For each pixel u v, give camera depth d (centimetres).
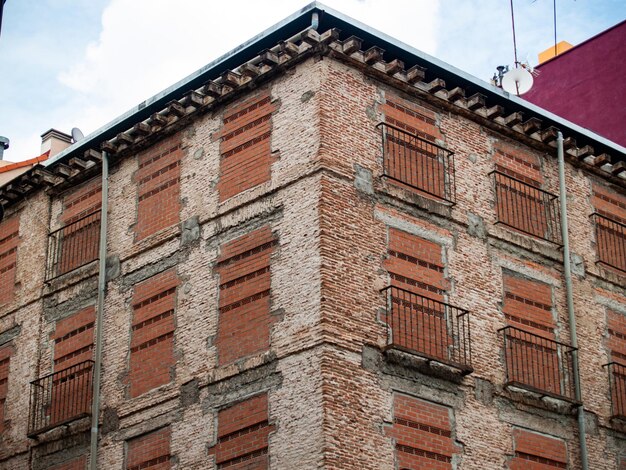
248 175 2875
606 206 3300
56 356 3150
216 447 2670
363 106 2856
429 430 2636
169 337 2888
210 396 2730
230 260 2825
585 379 2992
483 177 3030
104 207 3162
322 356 2520
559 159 3183
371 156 2811
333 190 2695
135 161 3194
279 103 2881
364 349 2595
